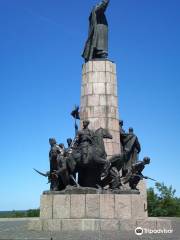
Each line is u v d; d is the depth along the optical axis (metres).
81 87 31.53
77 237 19.78
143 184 32.03
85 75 31.44
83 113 30.69
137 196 24.34
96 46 31.97
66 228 22.80
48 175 25.75
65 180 24.86
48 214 23.89
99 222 22.56
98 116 30.20
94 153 24.80
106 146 29.36
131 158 30.88
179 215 61.81
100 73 31.11
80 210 23.53
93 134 25.70
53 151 25.33
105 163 24.83
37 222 23.58
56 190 24.88
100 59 31.53
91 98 30.69
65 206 23.72
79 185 24.78
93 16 32.44
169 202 62.59
